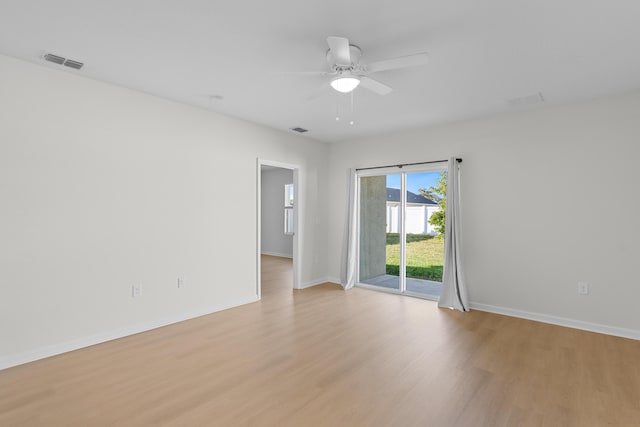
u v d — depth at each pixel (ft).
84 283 10.02
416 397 7.29
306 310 13.82
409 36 7.55
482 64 8.95
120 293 10.79
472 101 11.92
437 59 8.66
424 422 6.43
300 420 6.49
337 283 19.10
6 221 8.67
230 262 14.19
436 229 16.48
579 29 7.20
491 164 13.73
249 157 14.97
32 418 6.49
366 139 17.79
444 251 14.48
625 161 11.00
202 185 13.14
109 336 10.50
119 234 10.79
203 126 13.15
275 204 31.09
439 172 16.19
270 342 10.39
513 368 8.65
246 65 9.20
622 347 10.07
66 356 9.31
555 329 11.66
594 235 11.55
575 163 11.90
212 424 6.36
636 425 6.34
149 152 11.54
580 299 11.80
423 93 11.14
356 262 18.48
